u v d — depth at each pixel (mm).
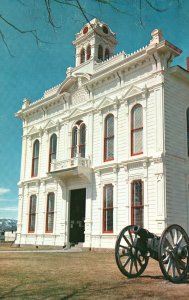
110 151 25688
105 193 25266
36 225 31188
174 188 21906
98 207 25453
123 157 24422
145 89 23516
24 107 35406
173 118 22984
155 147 22312
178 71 23141
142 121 23625
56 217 29203
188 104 24453
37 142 33719
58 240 28500
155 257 10195
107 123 26391
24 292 8109
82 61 31656
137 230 10336
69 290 8383
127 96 24812
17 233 33219
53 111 32062
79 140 28469
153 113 22938
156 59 23156
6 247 30906
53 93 32844
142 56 23734
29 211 32594
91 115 27578
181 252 9789
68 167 27156
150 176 22344
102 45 30719
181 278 9781
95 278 10406
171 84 23359
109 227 24531
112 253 21859
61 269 12812
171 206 21422
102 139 26281
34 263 15164
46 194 30844
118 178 24469
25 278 10359
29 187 33125
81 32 31984
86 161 26719
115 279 10211
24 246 31844
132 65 24672
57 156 30391
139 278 10430
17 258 17828
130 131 24250
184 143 23391
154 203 21719
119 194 24156
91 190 26234
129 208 23172
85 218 26156
